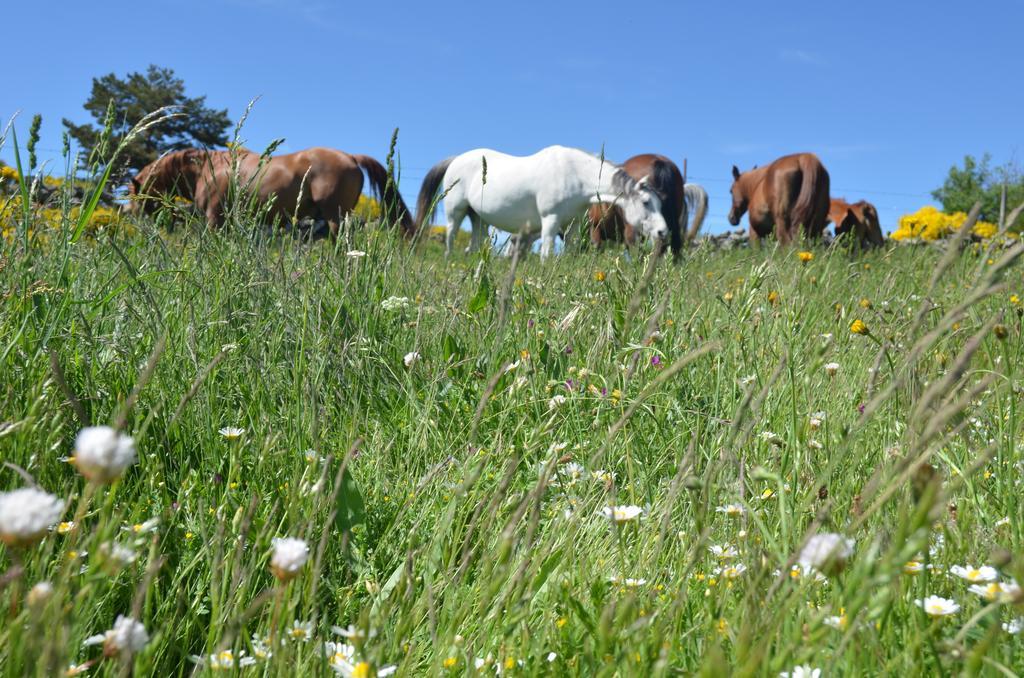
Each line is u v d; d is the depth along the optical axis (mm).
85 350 2396
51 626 1050
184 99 49531
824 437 2176
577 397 2518
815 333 3141
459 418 2729
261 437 2201
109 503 1136
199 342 2740
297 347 2902
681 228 11086
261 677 1309
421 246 4207
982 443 2037
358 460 2336
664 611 1383
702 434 2369
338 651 1332
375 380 2963
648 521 1856
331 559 1773
